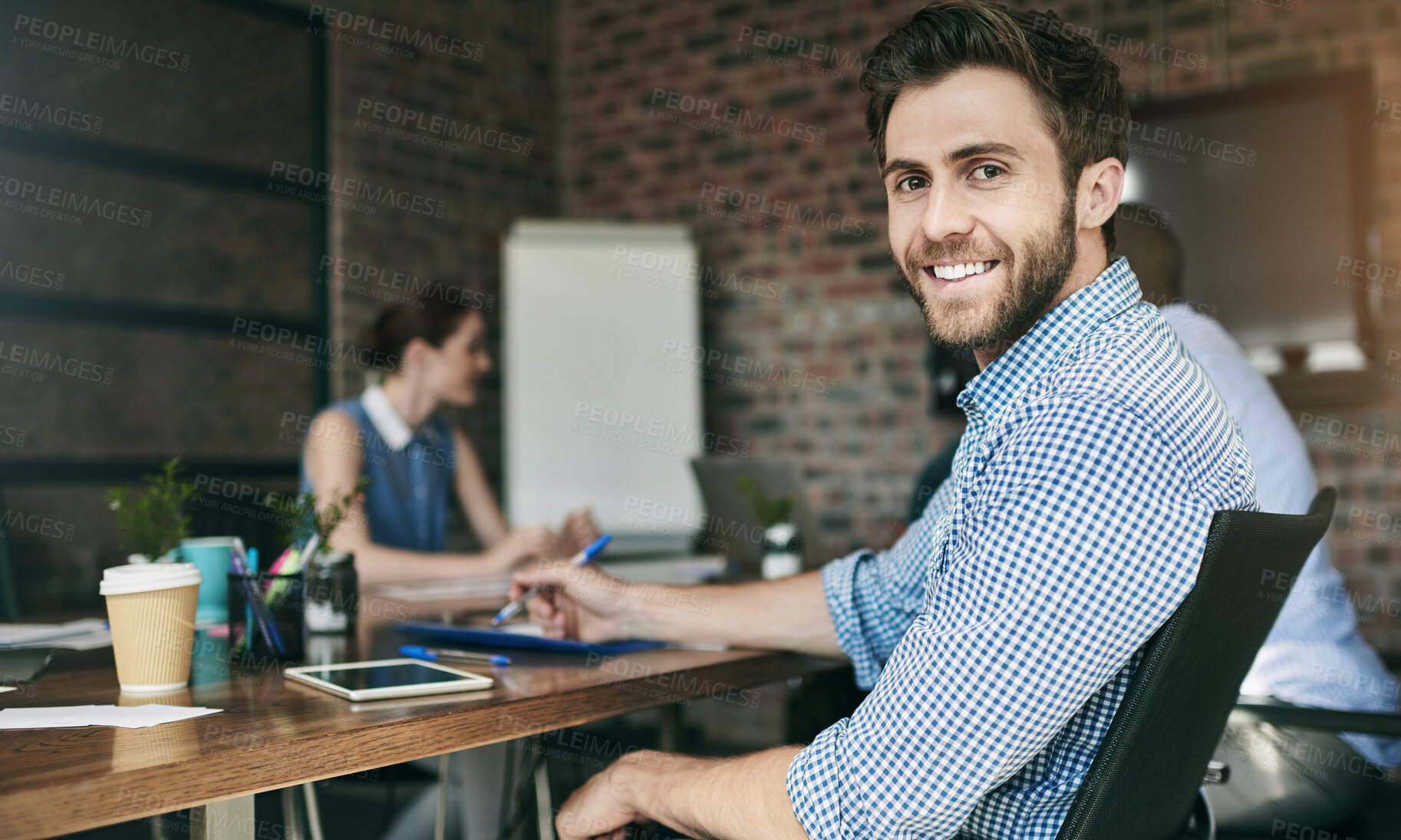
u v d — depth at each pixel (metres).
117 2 3.58
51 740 0.79
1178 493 0.81
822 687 2.03
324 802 2.73
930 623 0.85
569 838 1.06
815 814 0.85
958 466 0.99
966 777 0.81
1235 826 1.32
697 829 0.96
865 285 4.07
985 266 0.93
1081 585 0.79
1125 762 0.84
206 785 0.75
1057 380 0.89
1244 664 1.00
